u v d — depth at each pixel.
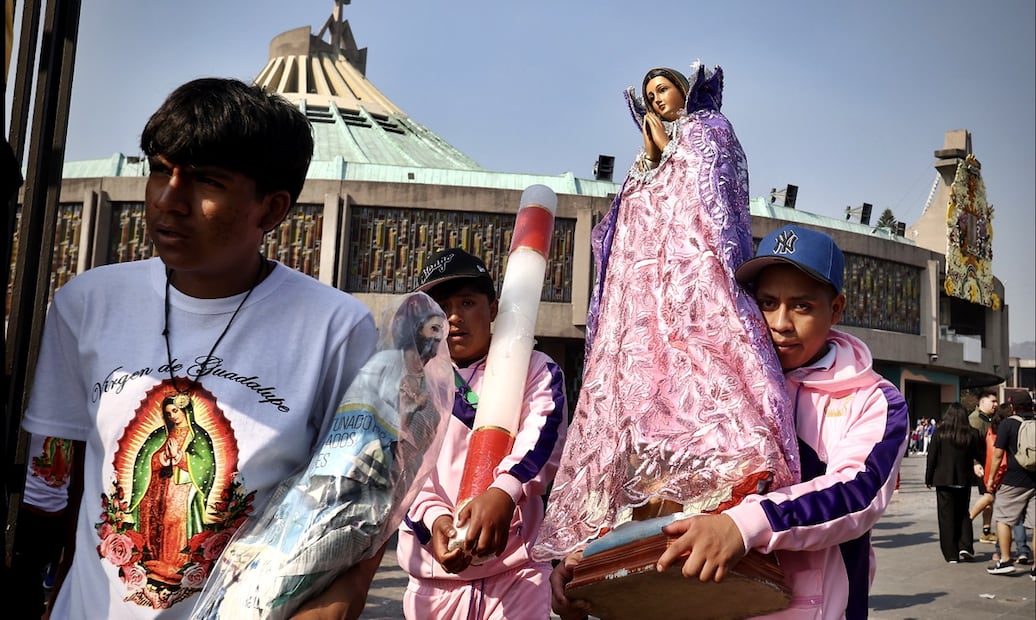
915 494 18.89
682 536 1.99
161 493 1.73
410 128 35.94
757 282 2.37
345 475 1.65
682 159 2.57
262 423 1.76
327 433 1.75
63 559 1.97
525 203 3.27
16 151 2.20
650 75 2.83
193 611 1.68
